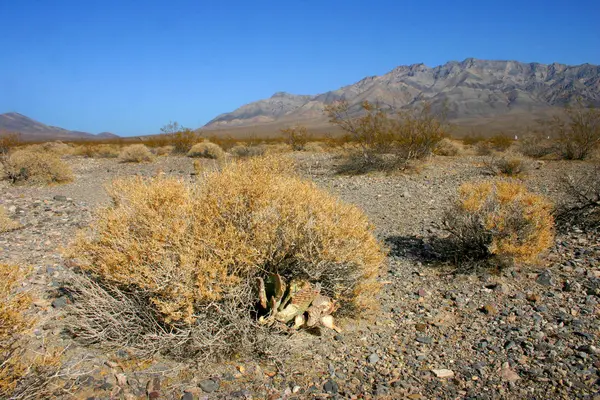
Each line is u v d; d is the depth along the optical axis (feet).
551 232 21.77
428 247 23.36
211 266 11.74
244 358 12.25
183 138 103.14
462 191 22.30
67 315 14.24
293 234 13.07
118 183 16.21
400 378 11.78
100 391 10.55
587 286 17.38
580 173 47.16
